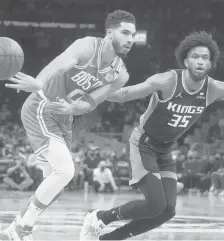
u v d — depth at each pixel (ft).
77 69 20.51
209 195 81.61
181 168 90.53
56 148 20.71
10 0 151.02
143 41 149.89
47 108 19.77
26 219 20.59
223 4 152.87
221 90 21.25
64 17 152.05
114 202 55.72
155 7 154.40
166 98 21.03
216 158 90.68
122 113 135.74
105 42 20.58
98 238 22.53
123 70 21.49
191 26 152.87
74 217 36.35
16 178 80.23
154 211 20.81
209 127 127.65
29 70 148.15
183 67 21.26
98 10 154.10
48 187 20.47
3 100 138.41
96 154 90.27
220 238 26.53
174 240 25.27
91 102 20.80
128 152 22.08
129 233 22.11
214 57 21.06
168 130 21.54
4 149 91.15
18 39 150.51
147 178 21.15
